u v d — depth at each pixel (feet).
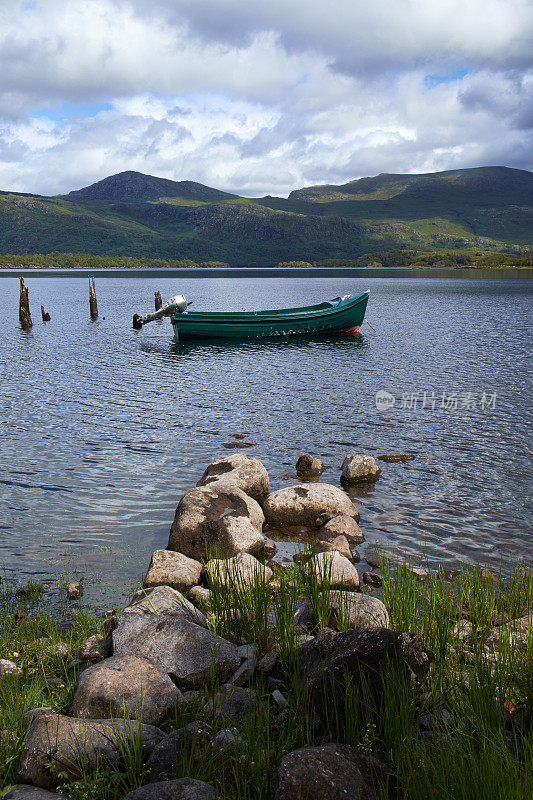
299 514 41.14
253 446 59.00
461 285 526.16
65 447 58.23
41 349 134.82
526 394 84.48
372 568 34.17
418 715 16.70
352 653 17.35
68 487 47.34
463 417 71.10
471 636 23.71
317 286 532.73
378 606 24.40
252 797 14.15
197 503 37.29
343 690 16.70
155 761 15.42
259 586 26.32
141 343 147.23
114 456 55.42
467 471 51.65
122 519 41.19
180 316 149.18
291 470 52.13
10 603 29.81
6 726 18.02
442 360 117.80
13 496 45.34
